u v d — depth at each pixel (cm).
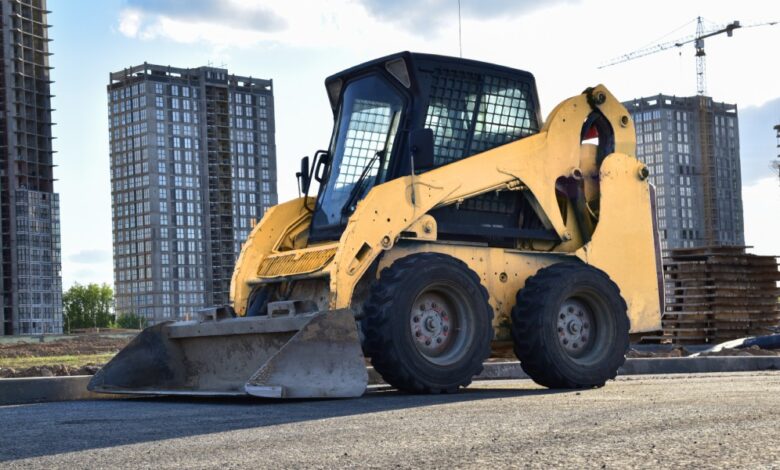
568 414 586
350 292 845
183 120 16788
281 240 984
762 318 2055
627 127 1044
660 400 675
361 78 976
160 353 964
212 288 16812
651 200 1048
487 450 438
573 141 1011
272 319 857
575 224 1018
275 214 993
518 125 1005
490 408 654
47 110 11550
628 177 1032
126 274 16788
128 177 16725
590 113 1030
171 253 16525
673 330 2027
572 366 925
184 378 969
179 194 16662
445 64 952
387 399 784
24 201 11200
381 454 438
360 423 577
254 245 974
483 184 940
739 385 859
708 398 680
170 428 594
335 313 803
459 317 879
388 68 948
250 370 898
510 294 945
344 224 932
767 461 382
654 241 1045
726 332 2044
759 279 2061
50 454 489
